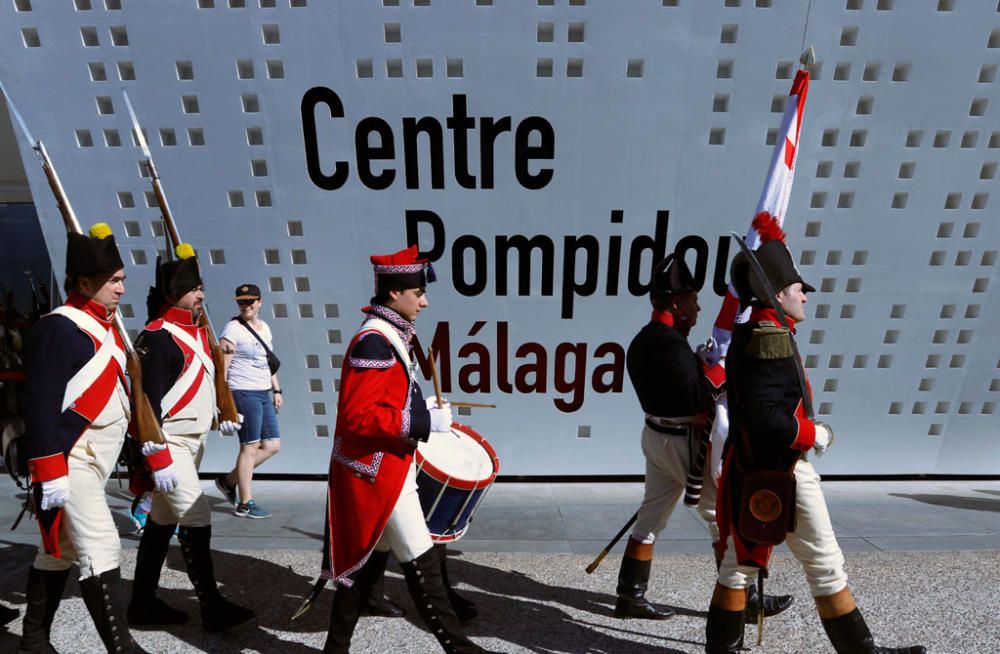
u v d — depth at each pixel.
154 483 2.49
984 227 4.05
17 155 4.74
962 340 4.31
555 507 4.14
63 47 3.71
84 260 2.25
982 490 4.55
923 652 2.30
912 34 3.64
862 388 4.41
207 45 3.69
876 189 3.96
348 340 4.35
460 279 4.15
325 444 4.57
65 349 2.19
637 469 4.54
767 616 2.79
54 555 2.23
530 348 4.29
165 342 2.58
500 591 3.03
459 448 2.80
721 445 2.45
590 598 2.97
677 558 3.37
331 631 2.30
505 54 3.70
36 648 2.38
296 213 4.04
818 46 3.67
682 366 2.50
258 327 3.99
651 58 3.70
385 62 3.72
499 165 3.92
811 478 2.18
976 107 3.80
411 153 3.90
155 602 2.73
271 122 3.84
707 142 3.87
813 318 4.25
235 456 4.59
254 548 3.49
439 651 2.55
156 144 3.91
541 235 4.06
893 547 3.48
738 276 2.21
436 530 2.52
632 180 3.95
